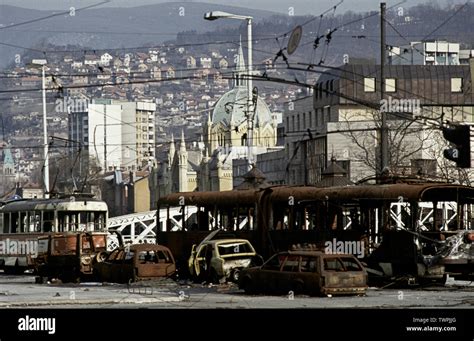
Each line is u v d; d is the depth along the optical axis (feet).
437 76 529.45
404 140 418.31
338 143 486.38
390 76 529.04
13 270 286.66
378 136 469.16
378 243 197.36
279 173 611.06
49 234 247.91
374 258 196.75
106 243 256.52
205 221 241.76
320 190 210.18
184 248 241.55
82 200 271.08
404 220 207.51
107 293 181.47
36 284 226.79
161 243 249.96
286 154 597.52
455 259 188.03
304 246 202.08
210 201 237.86
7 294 178.09
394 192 194.49
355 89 528.63
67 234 239.91
